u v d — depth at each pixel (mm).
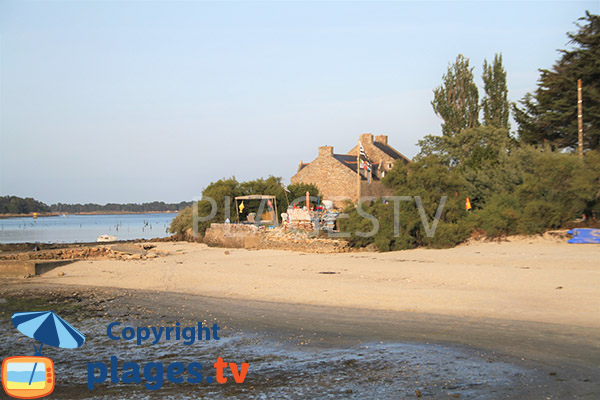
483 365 12070
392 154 73875
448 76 74500
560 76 45406
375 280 23672
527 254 28531
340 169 61500
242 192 58875
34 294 24828
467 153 67188
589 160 33594
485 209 35969
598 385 10547
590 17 45156
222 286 24312
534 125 48719
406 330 15359
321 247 37875
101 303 21797
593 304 16969
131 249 45281
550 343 13352
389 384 11219
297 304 19688
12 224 185500
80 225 167625
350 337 14945
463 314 16844
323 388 11203
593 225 33031
